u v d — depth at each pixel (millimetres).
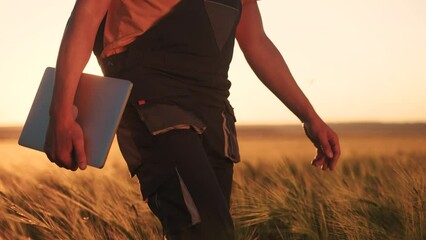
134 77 3217
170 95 3195
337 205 5660
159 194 3092
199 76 3258
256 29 3699
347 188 6117
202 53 3266
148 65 3217
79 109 3189
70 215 5469
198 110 3250
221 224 2984
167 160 3076
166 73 3225
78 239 5184
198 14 3264
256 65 3713
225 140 3348
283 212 5695
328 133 3652
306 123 3697
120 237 5211
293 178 6543
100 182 6645
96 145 3125
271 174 6961
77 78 3080
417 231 5133
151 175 3111
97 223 5414
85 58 3104
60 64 3084
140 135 3168
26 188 6199
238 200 5941
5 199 5617
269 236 5676
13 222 5359
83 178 7043
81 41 3096
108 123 3123
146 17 3221
